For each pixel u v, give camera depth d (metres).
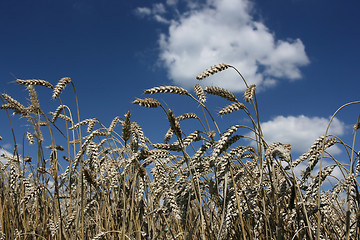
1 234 1.23
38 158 1.41
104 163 1.41
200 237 1.07
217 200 1.04
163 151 1.13
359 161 0.99
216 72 0.96
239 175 1.05
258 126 0.95
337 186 0.99
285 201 1.07
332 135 0.96
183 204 1.03
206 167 1.05
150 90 0.93
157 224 1.24
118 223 1.31
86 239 1.32
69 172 1.33
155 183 1.26
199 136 1.06
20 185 1.44
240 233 1.04
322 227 1.01
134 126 1.23
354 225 0.98
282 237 0.98
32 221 1.40
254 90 0.95
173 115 0.97
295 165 0.98
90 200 1.42
